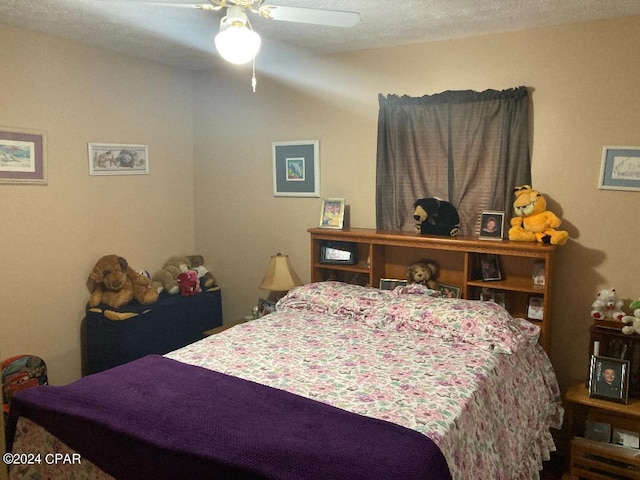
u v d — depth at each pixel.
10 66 3.01
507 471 2.10
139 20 2.85
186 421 1.81
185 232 4.34
